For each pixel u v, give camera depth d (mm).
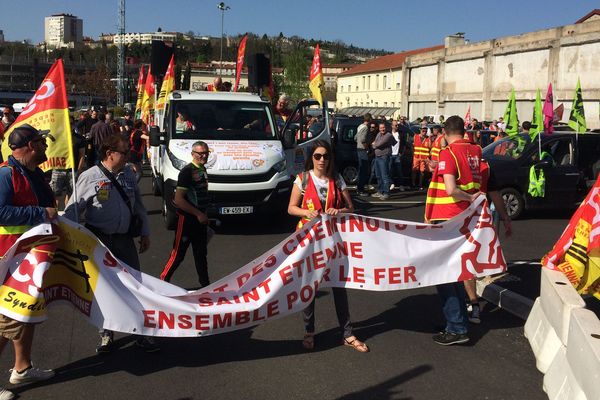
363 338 5164
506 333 5312
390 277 4961
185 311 4371
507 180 10906
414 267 4984
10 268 3955
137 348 4883
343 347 4949
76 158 9562
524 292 6207
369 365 4594
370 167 14773
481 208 5098
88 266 4258
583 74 31047
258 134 10297
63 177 9516
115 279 4316
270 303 4617
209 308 4434
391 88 68188
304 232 4750
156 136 10016
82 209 4652
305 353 4820
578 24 31156
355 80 78438
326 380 4328
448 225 5043
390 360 4691
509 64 37594
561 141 11062
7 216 3928
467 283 5543
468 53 42031
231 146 9719
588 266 4441
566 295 3895
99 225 4707
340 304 4934
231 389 4176
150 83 20359
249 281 4582
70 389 4148
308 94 64125
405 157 15750
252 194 9391
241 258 8016
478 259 5066
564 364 3660
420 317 5707
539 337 4309
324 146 4820
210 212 9289
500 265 5125
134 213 5008
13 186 4020
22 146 4094
